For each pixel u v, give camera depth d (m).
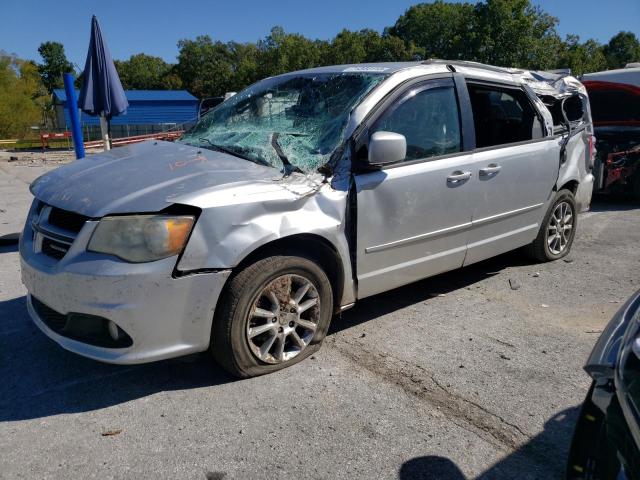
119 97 9.41
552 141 5.03
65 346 3.02
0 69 47.22
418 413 2.99
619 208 8.88
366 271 3.66
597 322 4.19
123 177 3.24
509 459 2.64
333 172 3.42
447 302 4.56
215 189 3.01
